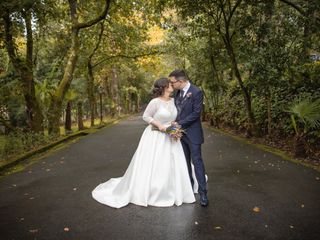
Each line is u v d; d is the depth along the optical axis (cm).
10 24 1051
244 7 1088
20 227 382
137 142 1157
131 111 4966
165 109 463
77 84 1653
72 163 764
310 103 764
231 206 439
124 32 1958
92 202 467
